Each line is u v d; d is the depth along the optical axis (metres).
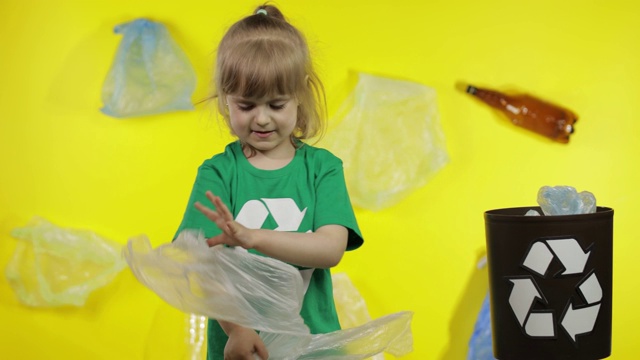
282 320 1.15
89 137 2.41
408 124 2.40
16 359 2.35
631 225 2.37
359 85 2.40
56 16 2.43
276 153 1.29
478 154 2.40
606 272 1.35
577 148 2.39
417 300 2.36
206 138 2.40
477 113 2.40
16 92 2.43
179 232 1.25
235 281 1.13
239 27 1.25
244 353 1.17
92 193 2.40
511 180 2.39
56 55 2.43
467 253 2.37
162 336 2.34
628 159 2.38
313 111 1.33
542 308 1.33
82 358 2.34
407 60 2.42
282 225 1.25
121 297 2.36
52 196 2.40
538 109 2.39
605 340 1.35
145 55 2.42
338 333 1.25
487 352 2.31
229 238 1.12
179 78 2.41
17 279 2.37
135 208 2.40
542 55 2.41
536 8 2.41
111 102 2.41
